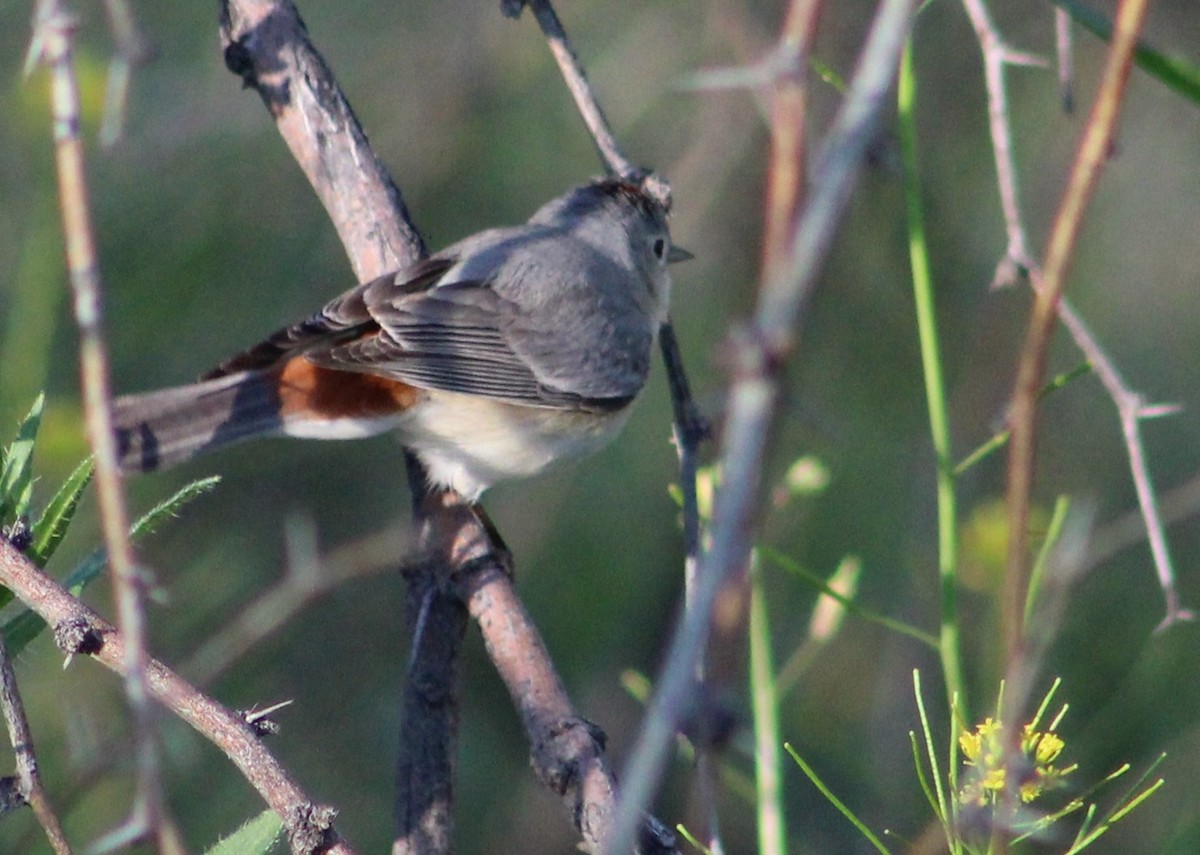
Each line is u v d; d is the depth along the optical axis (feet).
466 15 42.52
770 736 20.72
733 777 23.22
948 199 42.65
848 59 39.06
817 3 10.39
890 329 42.24
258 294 39.73
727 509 9.36
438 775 21.59
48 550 16.21
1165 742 32.04
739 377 9.28
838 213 9.46
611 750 37.65
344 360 25.31
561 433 28.58
